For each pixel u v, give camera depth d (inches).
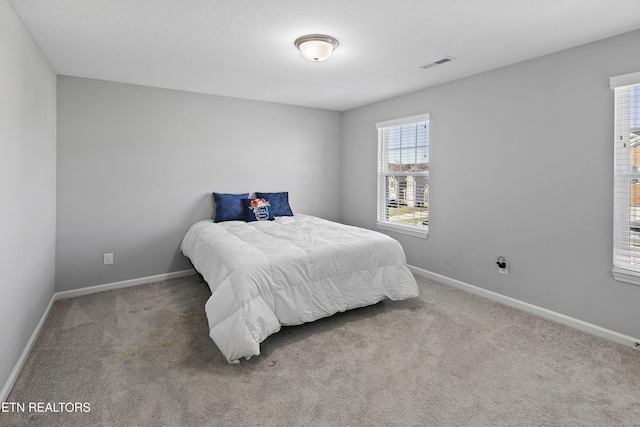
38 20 83.7
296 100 174.1
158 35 93.6
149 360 86.1
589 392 73.2
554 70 106.2
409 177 163.0
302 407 68.7
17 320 80.3
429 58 112.0
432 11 80.7
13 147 77.3
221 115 164.1
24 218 86.0
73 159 131.6
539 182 111.6
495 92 122.7
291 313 95.7
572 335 99.3
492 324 106.5
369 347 92.4
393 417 65.9
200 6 78.1
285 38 96.0
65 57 109.8
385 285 116.3
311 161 193.9
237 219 159.6
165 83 141.3
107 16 82.5
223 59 112.7
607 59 94.7
